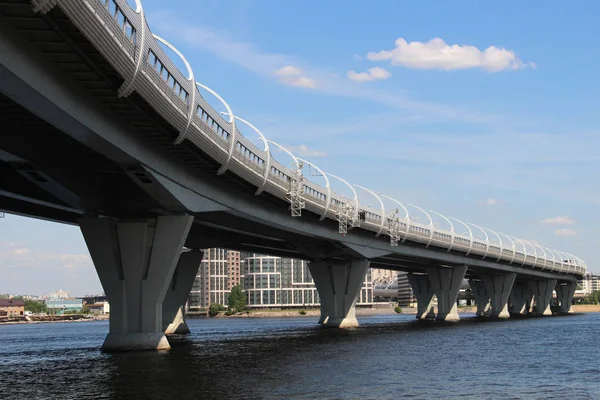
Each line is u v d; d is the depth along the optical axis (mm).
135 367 52656
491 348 73750
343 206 101500
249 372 49344
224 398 37562
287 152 85625
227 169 66000
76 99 41156
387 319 191875
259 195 81188
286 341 85500
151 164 55062
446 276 163125
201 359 58938
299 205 84312
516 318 179875
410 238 128375
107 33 35688
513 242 177500
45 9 30469
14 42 33188
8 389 42125
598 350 71500
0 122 44281
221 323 194500
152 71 44188
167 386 42094
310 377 46656
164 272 63406
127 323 64062
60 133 47188
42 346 89688
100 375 48062
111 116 46781
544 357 63062
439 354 65875
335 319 125812
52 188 56688
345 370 51219
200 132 55188
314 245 116688
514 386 43438
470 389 41969
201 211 67750
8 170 58125
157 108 46125
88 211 62906
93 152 51969
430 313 180000
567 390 41875
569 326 128500
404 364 55938
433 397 38719
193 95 52469
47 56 36844
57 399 37750
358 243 117000
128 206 62750
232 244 111125
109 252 62844
